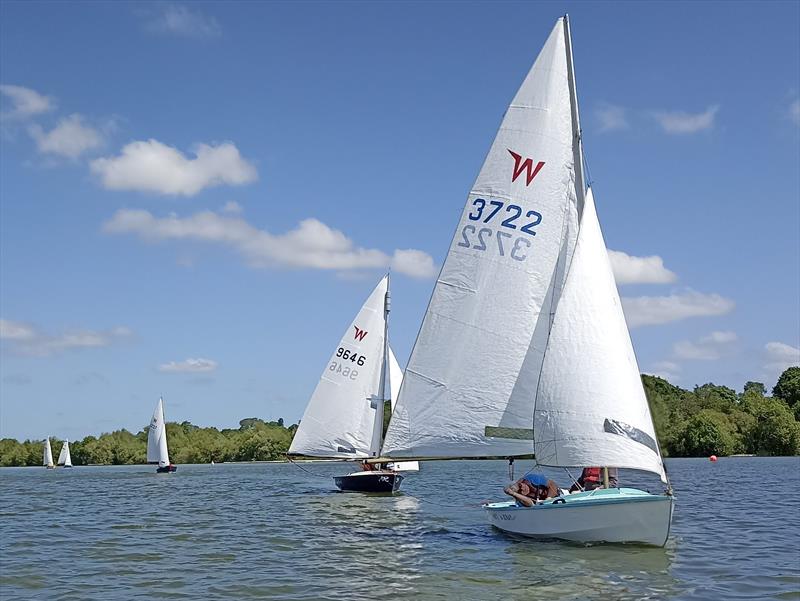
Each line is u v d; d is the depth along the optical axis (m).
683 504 35.06
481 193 22.64
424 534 24.05
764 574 16.97
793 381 135.00
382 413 45.59
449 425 22.45
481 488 49.44
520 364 21.81
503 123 22.47
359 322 46.34
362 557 19.84
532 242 21.92
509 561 18.41
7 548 23.16
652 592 15.23
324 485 57.88
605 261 19.83
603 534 19.72
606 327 19.34
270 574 17.75
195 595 15.68
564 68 21.98
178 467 129.00
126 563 19.83
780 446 112.81
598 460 18.98
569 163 21.78
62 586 16.92
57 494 52.81
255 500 41.38
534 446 19.86
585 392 19.19
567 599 14.74
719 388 148.50
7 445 174.12
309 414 46.78
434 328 22.89
